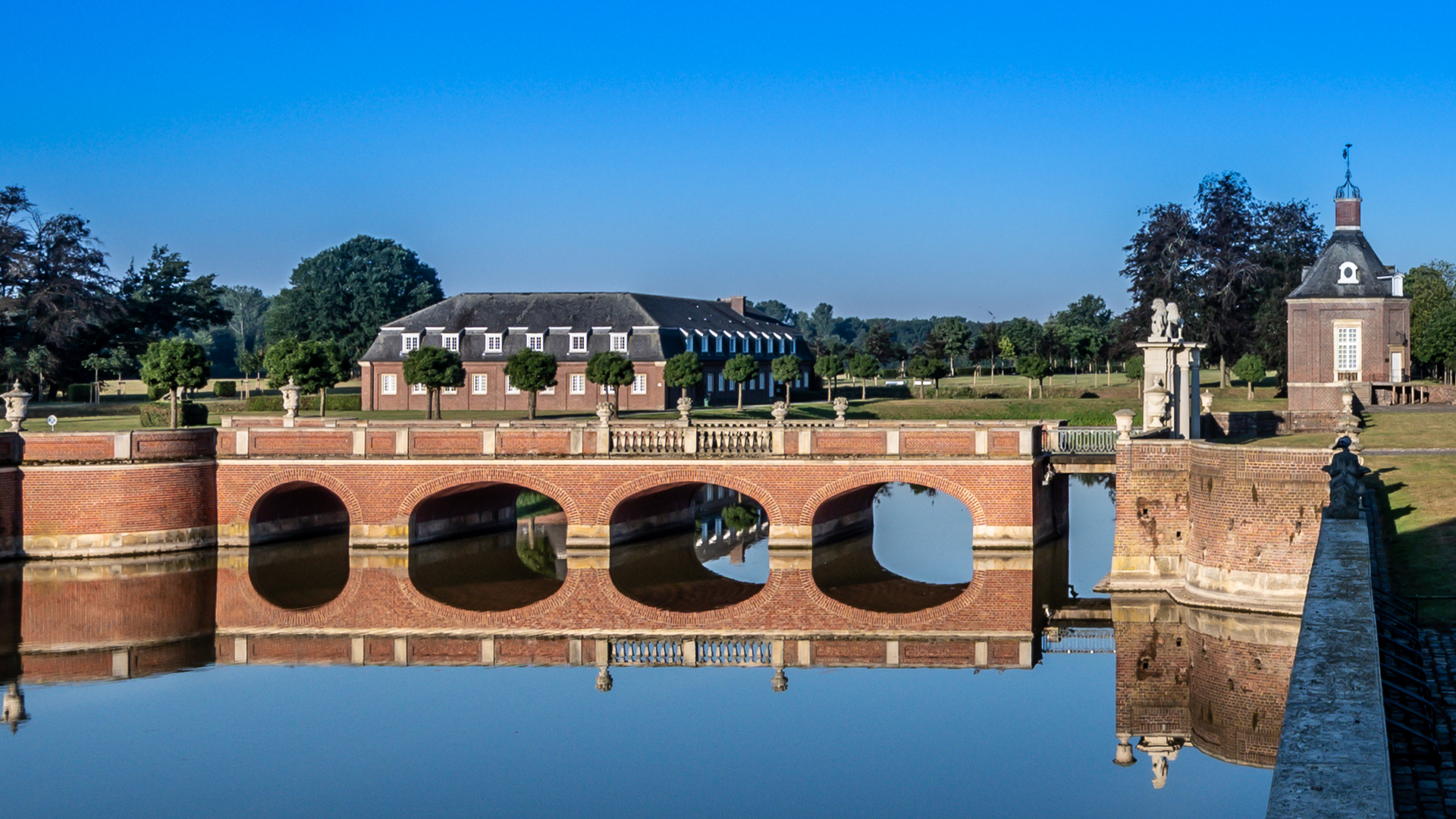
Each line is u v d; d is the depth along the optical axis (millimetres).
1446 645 18688
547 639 30500
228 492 41125
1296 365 54500
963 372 135625
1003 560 38375
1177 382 40281
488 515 46938
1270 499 29281
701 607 33688
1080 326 131625
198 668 28062
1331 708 10102
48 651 29625
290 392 43844
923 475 38781
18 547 39125
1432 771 14164
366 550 40531
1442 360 73688
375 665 28250
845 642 29938
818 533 40375
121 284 89812
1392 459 34031
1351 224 54875
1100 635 29859
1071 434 41375
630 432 39844
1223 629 28547
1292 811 7648
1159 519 32969
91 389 84375
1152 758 20828
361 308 122875
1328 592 15328
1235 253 80875
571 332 90062
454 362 71938
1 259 80500
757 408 83375
